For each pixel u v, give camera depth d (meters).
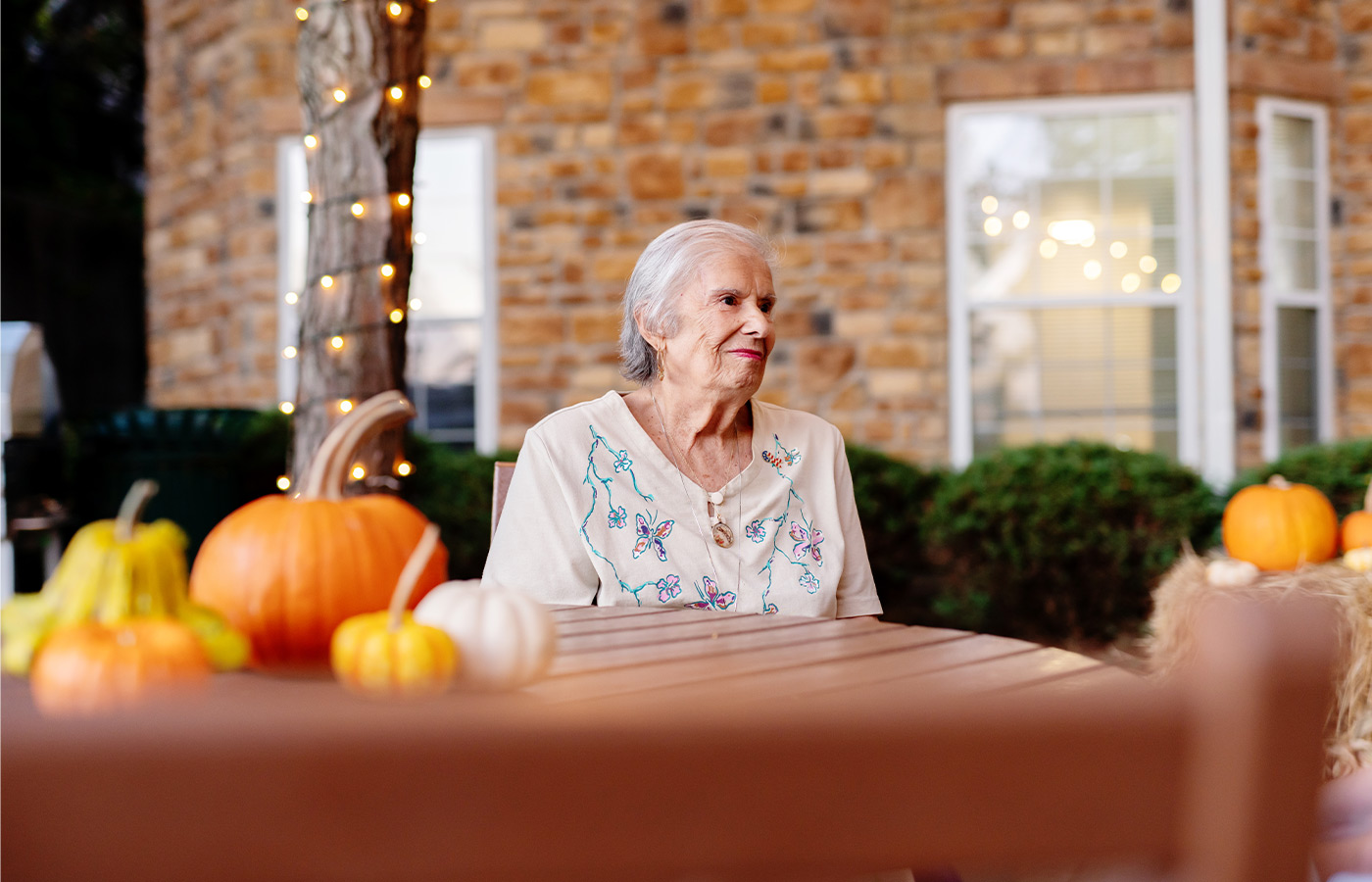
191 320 6.82
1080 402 6.38
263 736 0.39
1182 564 2.57
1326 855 1.33
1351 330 6.50
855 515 2.24
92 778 0.39
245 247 6.45
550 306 6.39
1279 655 0.41
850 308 6.25
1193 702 0.43
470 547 4.86
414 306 4.04
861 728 0.41
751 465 2.15
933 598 5.18
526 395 6.39
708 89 6.32
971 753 0.42
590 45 6.36
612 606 1.98
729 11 6.30
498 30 6.39
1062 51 6.23
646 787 0.41
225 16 6.55
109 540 0.97
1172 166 6.29
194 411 4.49
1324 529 3.13
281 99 6.41
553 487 2.09
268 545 1.15
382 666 0.94
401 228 3.69
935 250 6.23
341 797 0.40
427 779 0.40
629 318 2.28
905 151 6.25
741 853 0.41
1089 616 4.90
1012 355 6.42
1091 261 6.37
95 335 11.70
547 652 1.04
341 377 3.61
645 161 6.34
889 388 6.23
